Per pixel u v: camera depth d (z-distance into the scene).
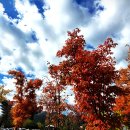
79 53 17.97
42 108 36.44
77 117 52.19
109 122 17.75
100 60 18.02
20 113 35.09
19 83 35.31
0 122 63.19
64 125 50.38
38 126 59.59
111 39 18.28
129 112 23.12
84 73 17.53
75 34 18.83
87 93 17.55
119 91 17.98
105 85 17.88
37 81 34.66
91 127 18.11
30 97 35.28
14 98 35.22
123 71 25.02
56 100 34.56
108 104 17.80
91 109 17.80
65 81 18.55
